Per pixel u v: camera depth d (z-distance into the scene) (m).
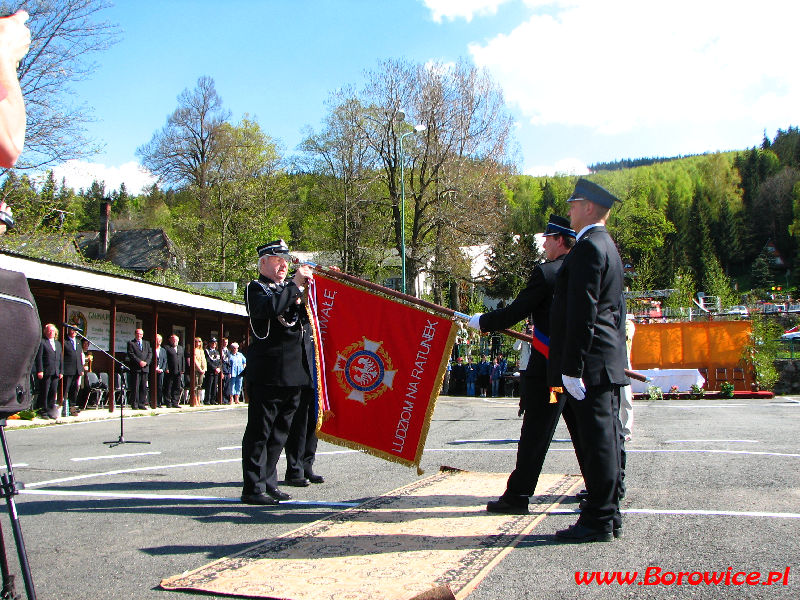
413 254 41.47
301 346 5.90
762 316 29.19
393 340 5.59
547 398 4.98
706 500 5.33
